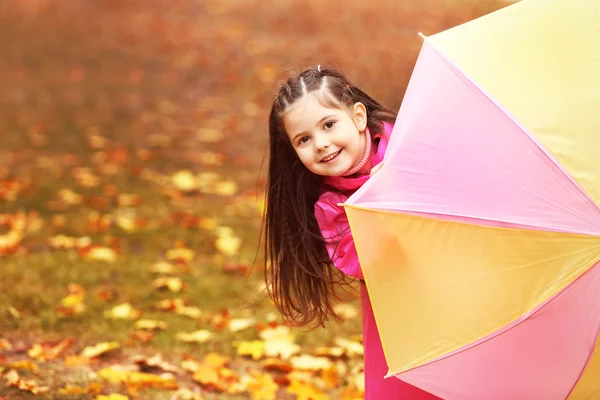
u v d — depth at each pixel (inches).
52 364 196.1
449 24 555.2
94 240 278.7
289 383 195.6
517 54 131.9
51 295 235.0
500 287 124.8
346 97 144.0
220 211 309.0
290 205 159.2
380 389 154.7
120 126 404.2
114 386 185.9
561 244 122.0
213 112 425.1
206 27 568.1
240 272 259.4
